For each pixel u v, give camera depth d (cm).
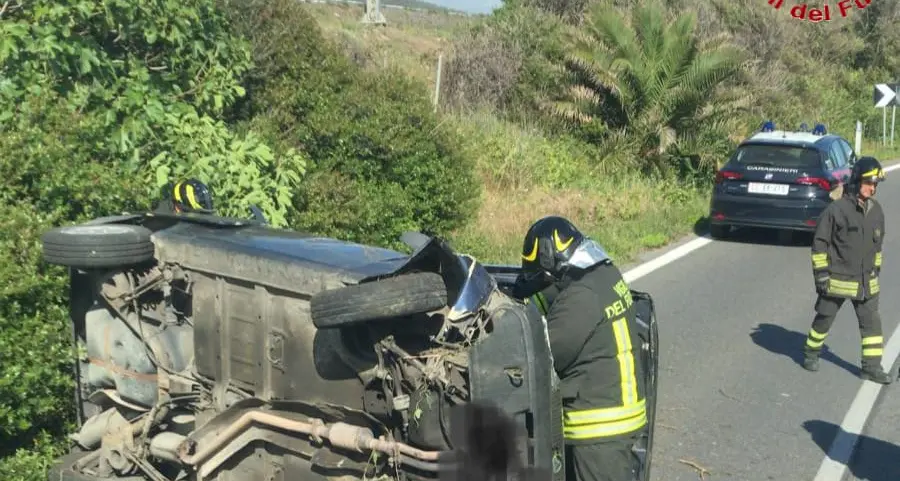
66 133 546
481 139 1500
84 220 518
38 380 446
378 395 367
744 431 634
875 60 3588
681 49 1719
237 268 401
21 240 461
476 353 342
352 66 1056
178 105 736
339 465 364
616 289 420
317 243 420
